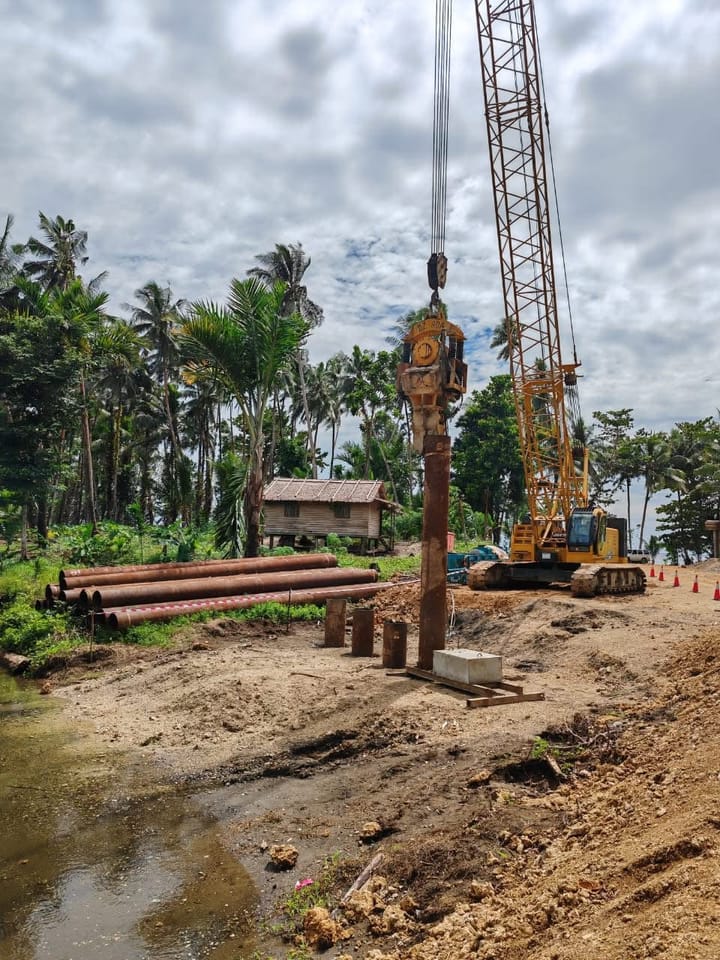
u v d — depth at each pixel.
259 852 6.36
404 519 45.56
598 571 17.45
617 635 12.13
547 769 7.08
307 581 19.20
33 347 28.78
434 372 10.57
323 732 8.91
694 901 3.58
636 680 9.63
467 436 60.84
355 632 13.22
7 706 11.87
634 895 3.98
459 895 5.14
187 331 21.91
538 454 21.14
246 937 5.14
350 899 5.37
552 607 14.84
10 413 29.36
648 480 57.28
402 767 7.62
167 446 56.31
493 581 20.59
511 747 7.48
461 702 9.18
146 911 5.50
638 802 5.64
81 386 34.50
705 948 3.08
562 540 20.80
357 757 8.27
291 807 7.21
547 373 20.55
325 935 4.99
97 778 8.36
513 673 10.79
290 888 5.73
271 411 52.41
